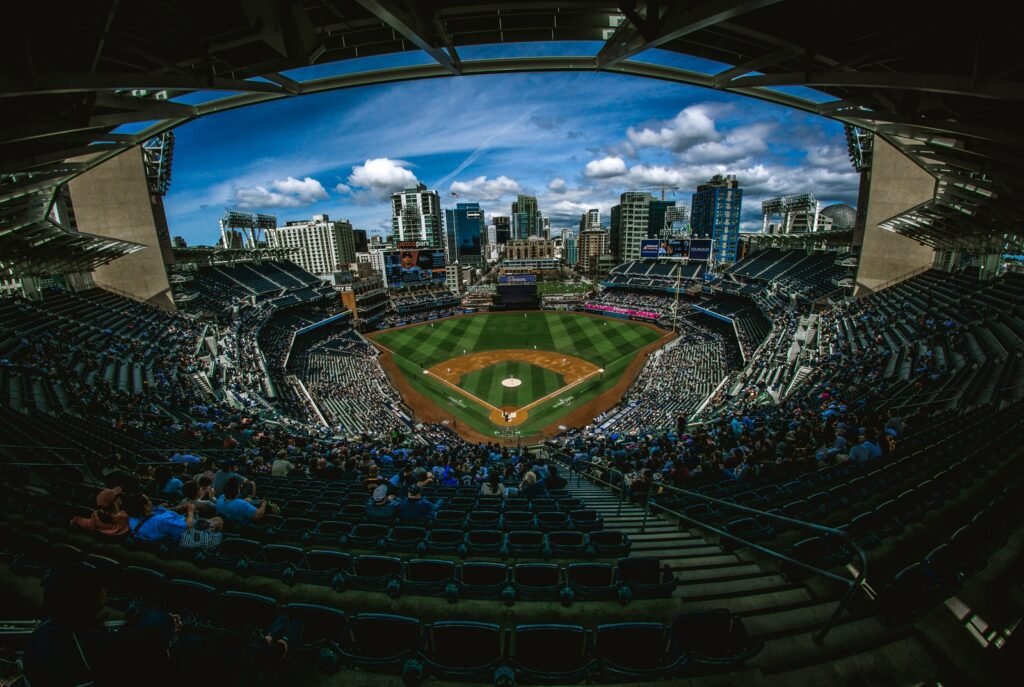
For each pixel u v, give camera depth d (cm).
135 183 4738
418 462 1848
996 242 3338
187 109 1491
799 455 1359
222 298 6369
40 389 2167
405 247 9725
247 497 1054
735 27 1040
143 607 549
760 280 7356
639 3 966
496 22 1127
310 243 19850
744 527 864
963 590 554
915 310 3588
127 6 873
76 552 609
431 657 506
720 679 447
